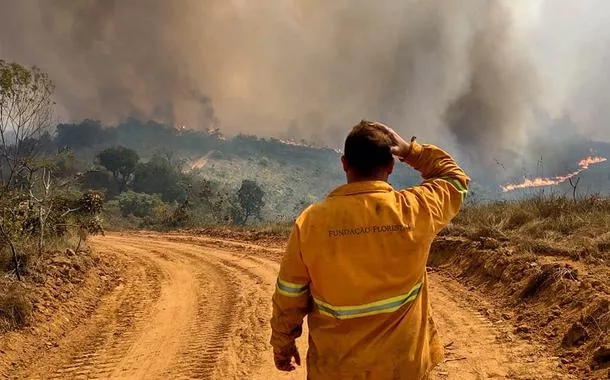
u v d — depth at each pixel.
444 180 2.37
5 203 10.43
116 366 6.26
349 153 2.29
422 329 2.25
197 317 8.47
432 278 9.62
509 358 5.57
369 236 2.14
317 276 2.15
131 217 76.94
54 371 6.12
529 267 7.79
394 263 2.14
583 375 4.87
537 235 9.48
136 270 13.09
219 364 6.18
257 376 5.77
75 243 12.73
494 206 12.74
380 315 2.12
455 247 10.47
